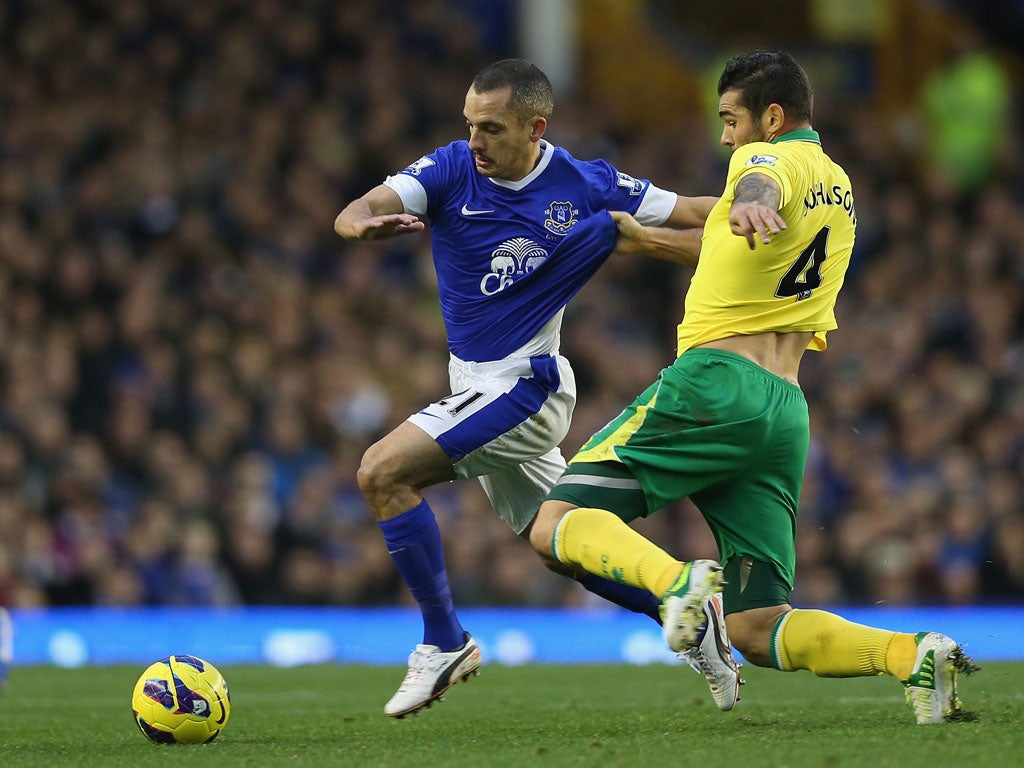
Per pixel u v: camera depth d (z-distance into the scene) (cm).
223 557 4603
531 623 3834
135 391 5106
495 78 1909
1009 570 4919
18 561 4306
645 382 5731
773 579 1766
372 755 1554
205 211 5981
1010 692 2225
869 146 7238
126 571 4409
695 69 8012
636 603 2023
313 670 3219
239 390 5197
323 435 5241
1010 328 6172
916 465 5312
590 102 7431
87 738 1827
